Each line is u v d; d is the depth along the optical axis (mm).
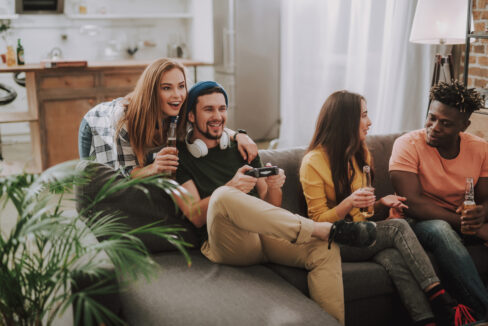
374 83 3902
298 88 4598
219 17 5109
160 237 1866
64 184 1456
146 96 1905
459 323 1773
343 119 2014
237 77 5074
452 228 2027
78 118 4336
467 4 2904
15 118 4164
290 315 1507
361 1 3877
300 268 1847
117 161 1992
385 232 1906
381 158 2398
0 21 5371
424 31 2996
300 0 4418
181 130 1943
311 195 2012
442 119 2053
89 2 5656
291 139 4746
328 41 4223
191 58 5988
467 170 2137
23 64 4320
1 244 1220
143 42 5797
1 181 1222
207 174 1916
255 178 1823
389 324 1937
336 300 1723
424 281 1794
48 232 1248
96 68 4281
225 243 1752
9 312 1284
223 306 1540
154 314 1519
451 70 3191
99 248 1236
